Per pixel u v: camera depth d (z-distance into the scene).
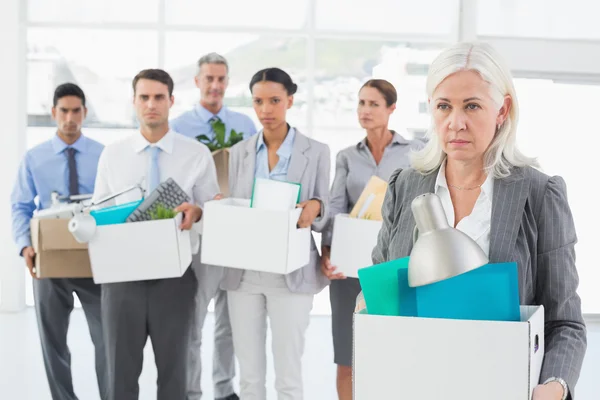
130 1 5.85
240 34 5.89
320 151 3.14
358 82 5.95
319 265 3.26
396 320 1.24
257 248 2.88
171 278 2.94
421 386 1.23
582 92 6.07
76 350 4.71
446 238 1.18
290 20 5.89
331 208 3.41
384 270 1.31
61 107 3.50
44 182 3.52
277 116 3.09
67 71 5.90
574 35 5.77
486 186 1.46
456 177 1.50
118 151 3.16
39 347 4.71
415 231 1.41
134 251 2.86
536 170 1.47
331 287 3.36
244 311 3.06
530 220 1.43
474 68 1.36
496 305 1.26
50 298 3.33
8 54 5.74
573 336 1.39
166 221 2.86
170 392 2.95
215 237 2.94
